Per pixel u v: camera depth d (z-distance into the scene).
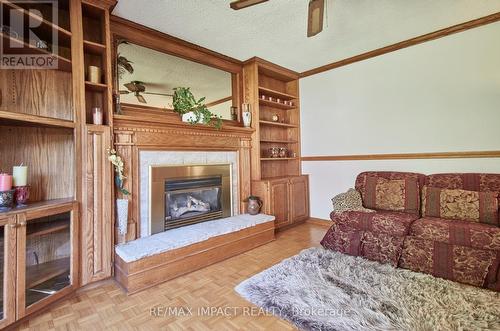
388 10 2.43
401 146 3.23
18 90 1.96
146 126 2.51
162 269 2.17
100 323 1.62
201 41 3.01
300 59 3.64
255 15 2.46
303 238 3.32
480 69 2.67
